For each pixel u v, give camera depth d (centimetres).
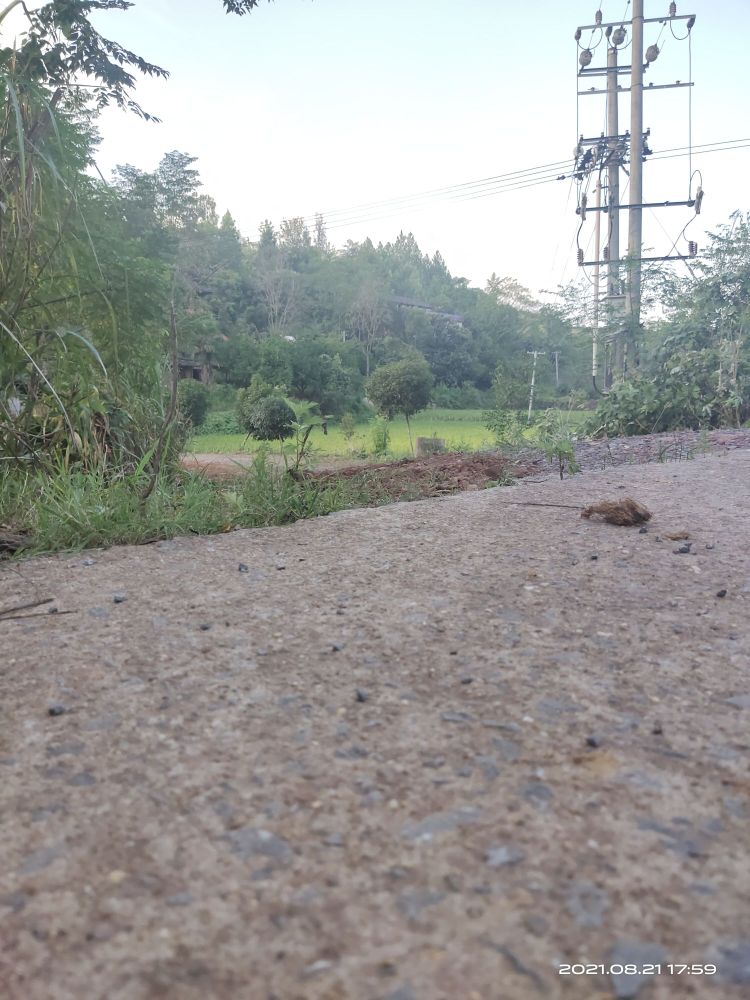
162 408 543
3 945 91
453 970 85
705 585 255
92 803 122
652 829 113
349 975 85
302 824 115
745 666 182
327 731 148
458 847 109
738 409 1132
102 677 177
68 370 447
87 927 94
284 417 1938
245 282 8788
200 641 202
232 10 663
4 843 112
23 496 374
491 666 182
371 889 100
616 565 283
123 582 265
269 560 300
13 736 147
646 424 1146
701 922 93
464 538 335
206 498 396
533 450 856
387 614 224
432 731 147
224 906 97
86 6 502
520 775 130
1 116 418
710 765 133
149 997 82
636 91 2112
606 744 141
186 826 115
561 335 5331
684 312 1409
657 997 81
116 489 382
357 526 369
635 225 2125
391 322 9075
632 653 191
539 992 82
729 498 442
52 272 454
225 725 151
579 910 95
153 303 541
